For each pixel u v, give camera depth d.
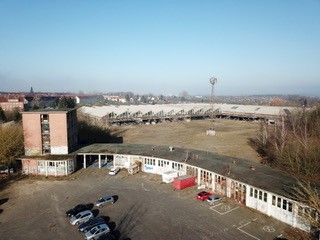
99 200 44.50
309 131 78.00
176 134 115.56
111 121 138.88
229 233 35.47
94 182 55.62
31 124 61.50
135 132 120.38
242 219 39.25
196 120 166.12
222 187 47.78
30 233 36.25
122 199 47.03
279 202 38.62
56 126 61.81
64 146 62.47
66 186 53.44
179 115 162.62
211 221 38.75
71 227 37.84
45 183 55.12
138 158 62.44
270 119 150.62
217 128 133.75
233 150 85.62
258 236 34.66
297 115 94.31
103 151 64.81
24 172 60.50
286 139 71.81
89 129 98.25
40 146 62.06
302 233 35.09
